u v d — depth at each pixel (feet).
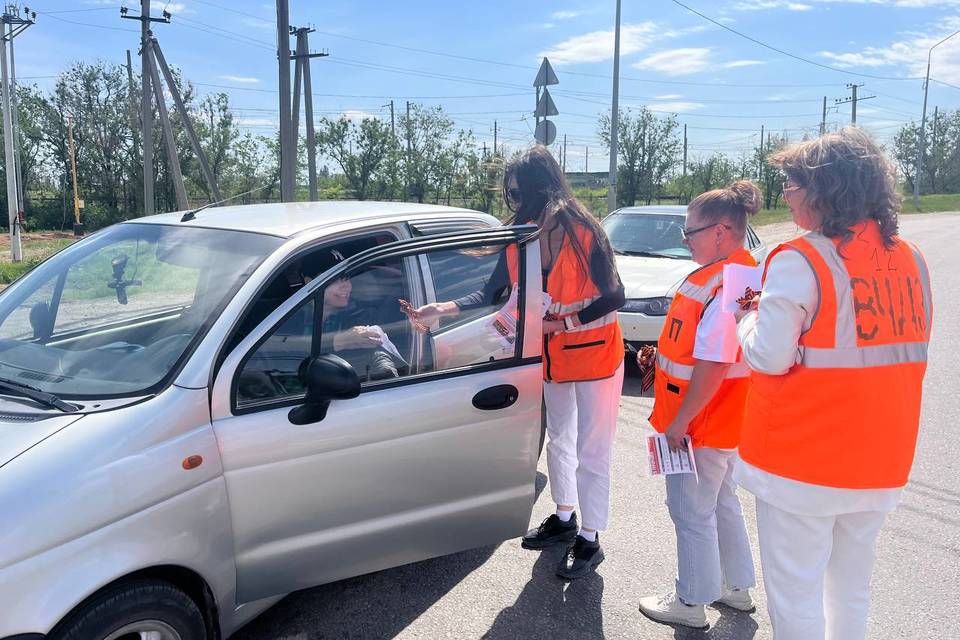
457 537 9.86
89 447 6.95
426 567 11.64
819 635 7.55
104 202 149.89
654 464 9.32
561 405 11.73
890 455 6.98
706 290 8.90
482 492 9.87
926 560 12.12
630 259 25.12
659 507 14.15
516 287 9.91
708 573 9.87
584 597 10.89
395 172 129.49
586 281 10.58
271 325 8.29
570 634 9.98
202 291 8.61
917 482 15.34
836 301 6.77
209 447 7.68
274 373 8.30
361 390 8.82
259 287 8.53
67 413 7.34
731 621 10.42
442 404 9.24
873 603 10.86
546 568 11.68
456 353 9.56
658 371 9.66
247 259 8.92
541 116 33.53
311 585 8.82
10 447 6.85
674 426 9.11
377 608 10.47
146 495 7.10
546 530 12.28
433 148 129.59
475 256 9.96
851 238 6.80
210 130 133.39
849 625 7.78
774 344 6.94
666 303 21.77
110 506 6.84
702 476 9.65
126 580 7.04
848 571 7.69
